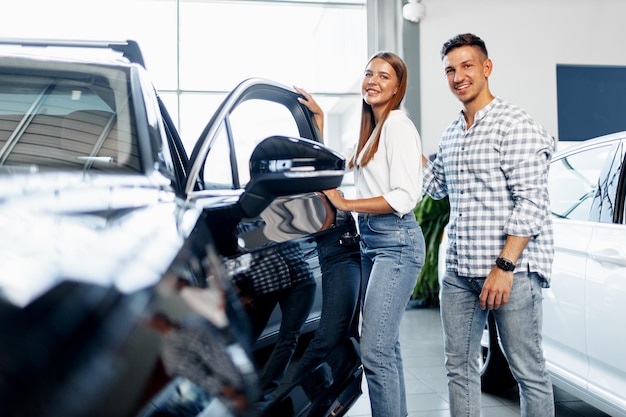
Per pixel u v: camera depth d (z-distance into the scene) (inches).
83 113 52.7
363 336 83.3
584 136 310.5
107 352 24.0
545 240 80.9
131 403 23.7
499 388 125.7
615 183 95.0
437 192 96.3
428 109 299.7
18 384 19.6
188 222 42.9
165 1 326.3
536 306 81.1
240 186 78.6
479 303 85.5
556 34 306.0
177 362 28.5
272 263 54.9
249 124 79.0
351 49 332.2
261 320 50.1
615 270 87.7
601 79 310.3
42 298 23.6
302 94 93.0
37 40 63.7
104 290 26.7
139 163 48.2
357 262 83.5
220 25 341.4
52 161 47.0
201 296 35.8
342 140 368.8
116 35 327.6
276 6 329.1
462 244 83.4
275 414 52.7
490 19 303.0
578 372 96.9
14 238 26.8
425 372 148.6
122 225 34.5
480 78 82.7
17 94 53.7
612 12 307.7
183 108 327.9
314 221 69.7
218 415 30.3
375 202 80.3
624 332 84.8
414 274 84.9
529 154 77.9
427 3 300.0
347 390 77.7
